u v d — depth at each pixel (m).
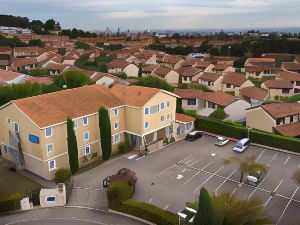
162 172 58.38
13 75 108.88
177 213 46.53
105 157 62.47
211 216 36.81
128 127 66.69
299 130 72.25
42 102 59.47
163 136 71.50
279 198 50.47
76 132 59.28
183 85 124.38
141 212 45.47
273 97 117.75
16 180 55.88
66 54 189.38
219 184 54.41
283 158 64.06
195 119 78.06
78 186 54.03
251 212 41.25
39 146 55.28
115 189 47.88
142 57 180.00
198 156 64.62
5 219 46.12
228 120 82.19
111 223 45.03
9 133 60.41
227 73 134.25
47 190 49.78
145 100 65.31
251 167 54.78
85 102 63.09
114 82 109.88
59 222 45.28
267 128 74.31
